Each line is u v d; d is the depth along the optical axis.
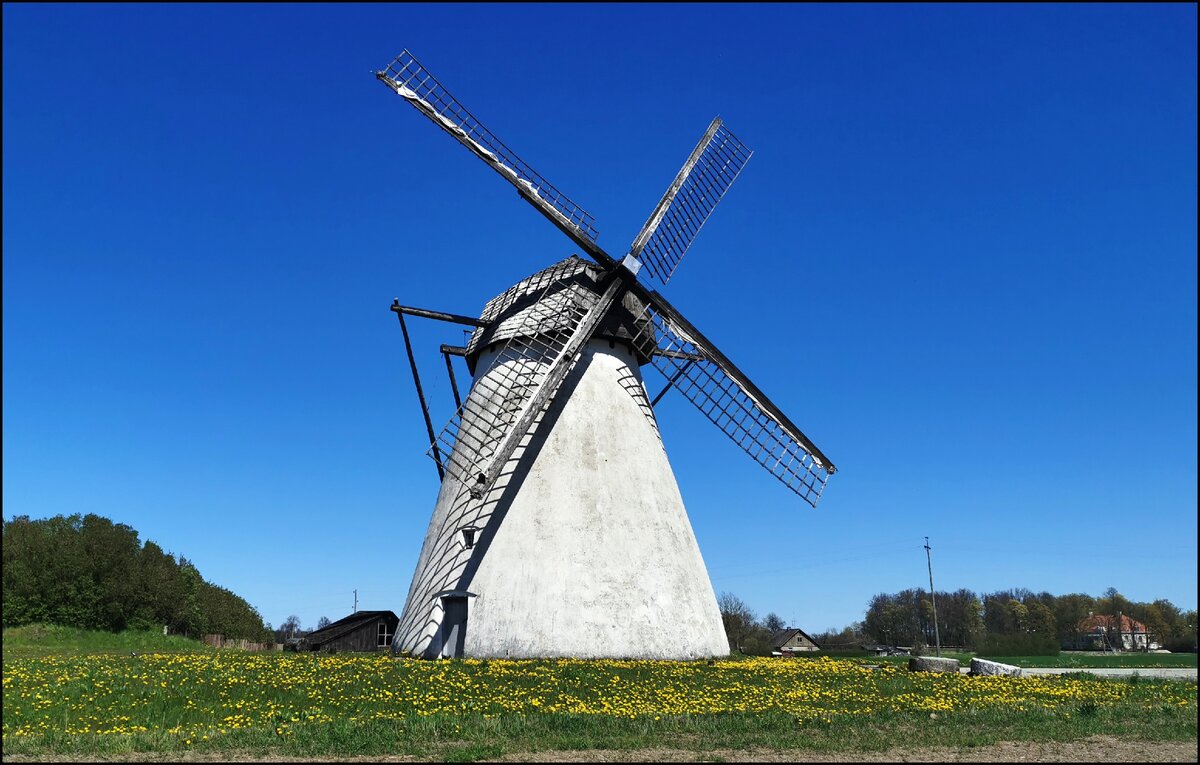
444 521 25.12
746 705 15.97
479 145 24.94
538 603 22.83
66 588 43.78
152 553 50.50
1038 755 11.23
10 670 18.58
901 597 96.31
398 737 12.46
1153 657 44.34
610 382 26.06
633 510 24.47
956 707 16.09
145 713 14.57
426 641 23.47
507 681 18.03
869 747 11.77
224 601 66.00
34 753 11.47
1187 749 11.64
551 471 24.44
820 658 28.67
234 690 16.61
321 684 17.36
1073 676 22.38
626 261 26.11
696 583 24.94
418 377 27.03
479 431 25.44
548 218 25.59
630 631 22.88
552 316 25.55
